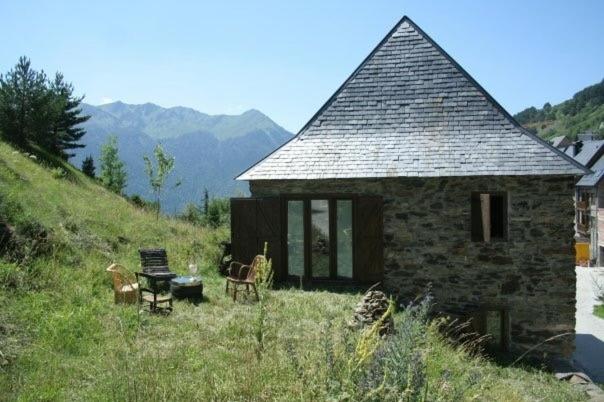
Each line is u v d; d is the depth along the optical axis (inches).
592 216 1631.4
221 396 218.1
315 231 533.3
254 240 531.5
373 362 175.2
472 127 531.5
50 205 568.7
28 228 452.1
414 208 507.8
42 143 1041.5
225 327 341.4
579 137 2018.9
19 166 705.0
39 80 1026.7
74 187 778.2
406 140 532.1
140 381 221.3
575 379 414.6
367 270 513.0
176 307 400.2
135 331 322.0
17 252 406.6
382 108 557.9
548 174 478.3
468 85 554.3
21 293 353.7
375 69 579.5
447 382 185.9
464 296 500.7
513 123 531.2
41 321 315.9
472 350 442.0
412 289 509.7
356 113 560.4
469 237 499.5
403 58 578.6
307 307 414.0
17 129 988.6
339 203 530.0
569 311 488.1
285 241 530.3
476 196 508.4
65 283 399.5
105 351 278.1
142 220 710.5
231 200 534.3
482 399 274.1
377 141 537.0
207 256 613.6
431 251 505.7
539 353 490.0
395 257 512.1
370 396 159.6
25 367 251.3
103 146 1502.2
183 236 701.3
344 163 520.7
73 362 263.7
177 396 213.0
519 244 493.4
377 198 510.3
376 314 353.7
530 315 493.4
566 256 488.1
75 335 304.0
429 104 551.5
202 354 282.7
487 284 498.0
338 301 442.6
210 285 494.6
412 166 504.7
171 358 266.7
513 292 495.2
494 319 503.8
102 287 426.3
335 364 179.8
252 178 521.7
